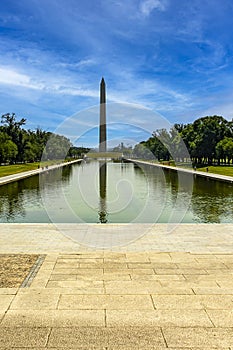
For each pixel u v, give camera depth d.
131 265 5.95
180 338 3.41
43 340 3.37
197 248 7.54
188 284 4.93
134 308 4.09
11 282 5.02
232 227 9.75
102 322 3.73
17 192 22.86
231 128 57.03
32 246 7.64
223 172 37.19
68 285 4.89
